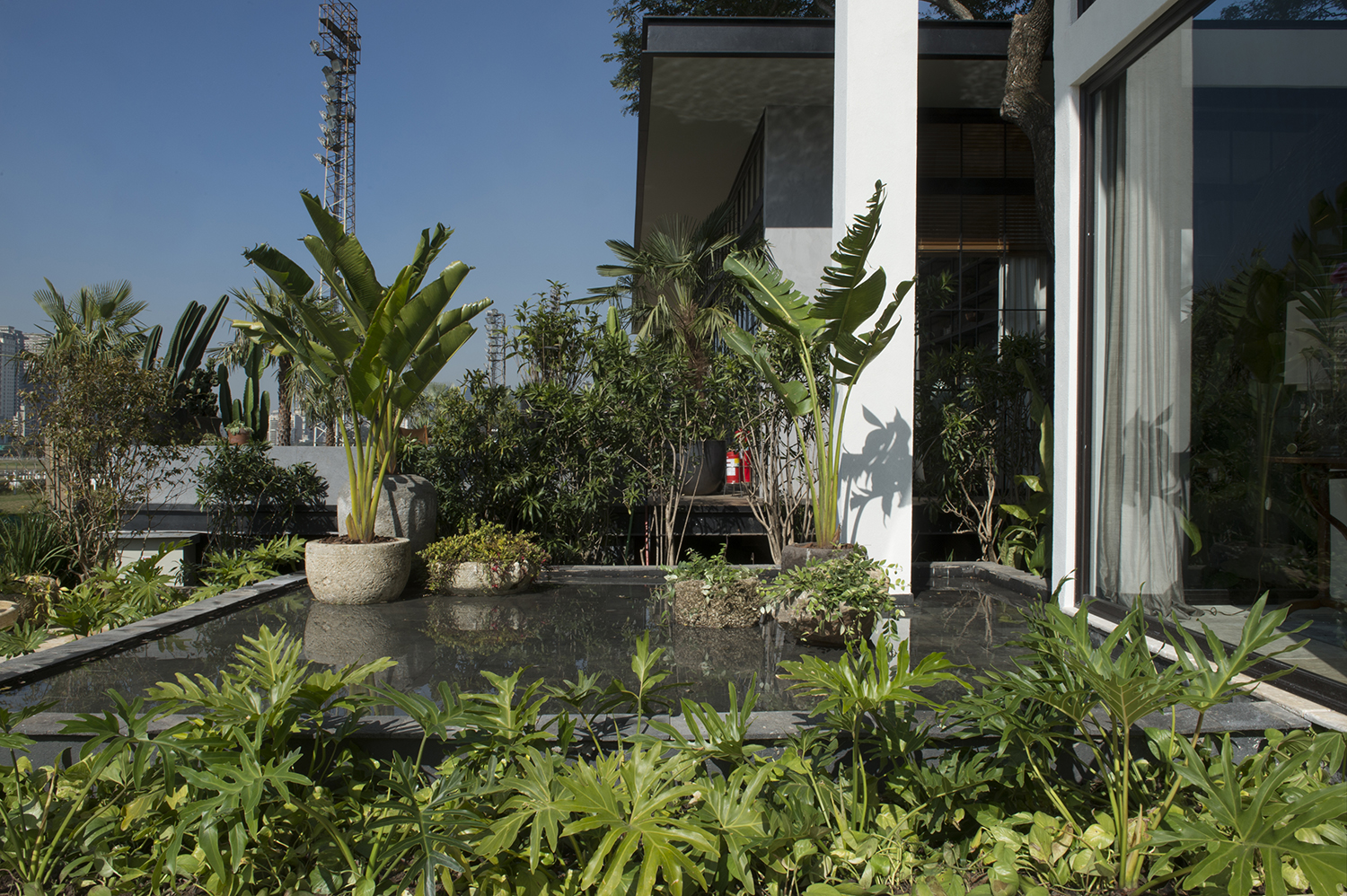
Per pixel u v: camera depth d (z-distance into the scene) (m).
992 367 6.42
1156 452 3.83
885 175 4.99
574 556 6.18
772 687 3.15
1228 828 1.91
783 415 6.00
